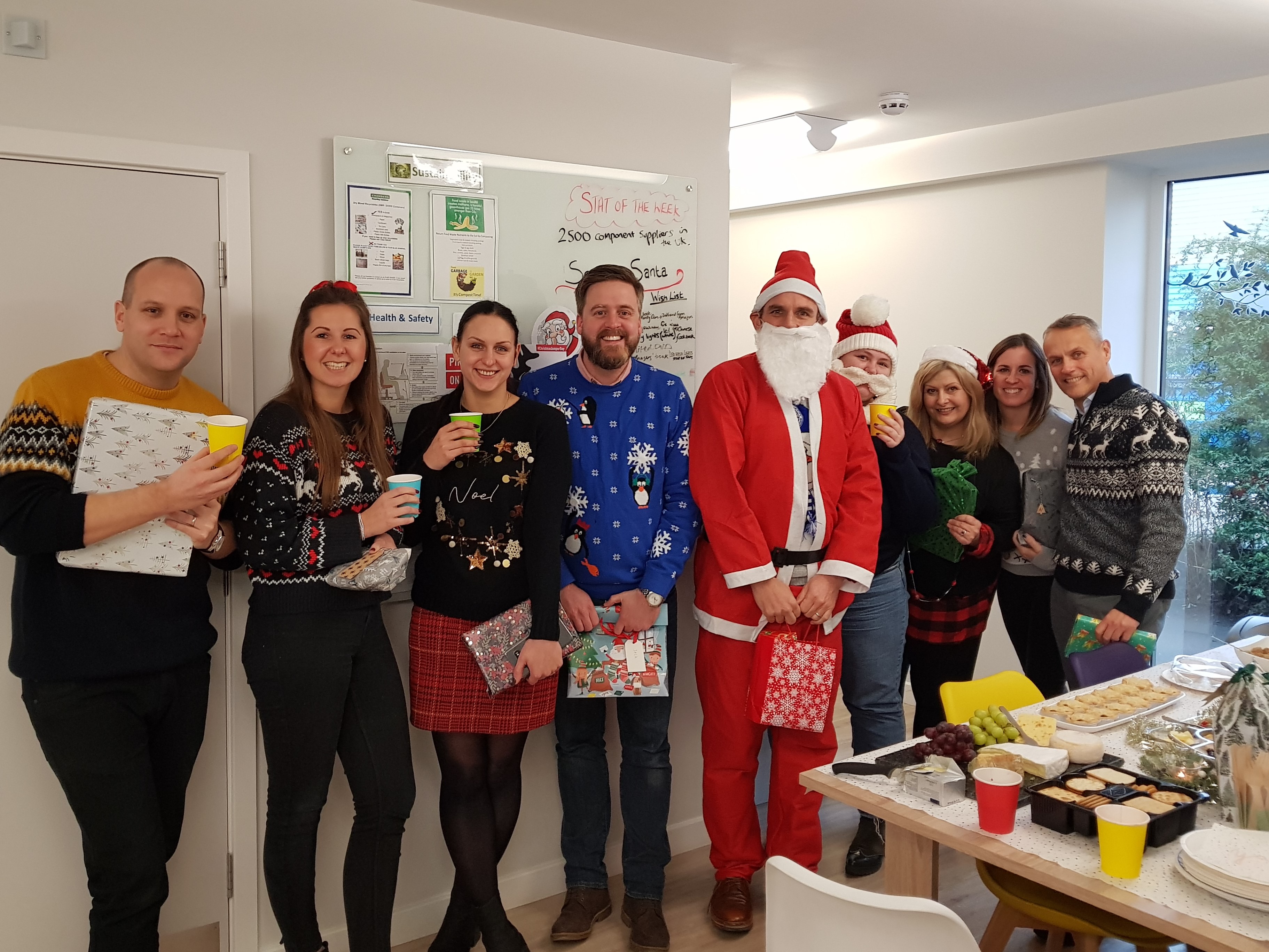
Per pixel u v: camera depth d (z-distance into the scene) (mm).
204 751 2369
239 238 2332
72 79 2141
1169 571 2770
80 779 1946
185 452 1959
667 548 2572
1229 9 2738
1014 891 1838
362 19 2473
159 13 2221
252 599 2090
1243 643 2340
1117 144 3787
